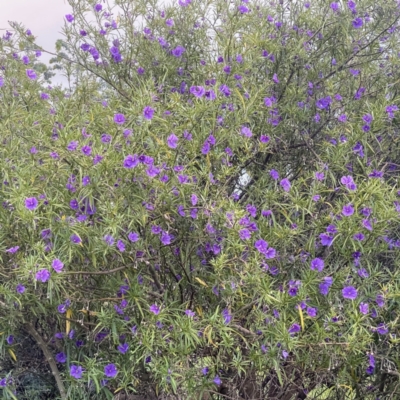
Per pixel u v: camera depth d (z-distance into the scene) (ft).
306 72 10.85
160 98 10.65
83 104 10.63
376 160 9.56
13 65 11.71
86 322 8.36
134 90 10.71
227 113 8.56
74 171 7.71
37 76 11.89
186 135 7.79
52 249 7.16
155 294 8.27
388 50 10.92
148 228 7.72
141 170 7.14
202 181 8.87
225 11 10.65
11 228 7.49
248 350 7.94
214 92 8.02
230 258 7.75
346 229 7.26
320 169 8.61
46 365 10.21
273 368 7.98
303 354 7.59
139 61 11.68
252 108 8.57
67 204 7.55
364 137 8.86
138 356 7.95
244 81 9.47
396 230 9.45
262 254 7.33
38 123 9.52
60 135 7.18
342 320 7.39
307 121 10.75
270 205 8.93
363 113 9.84
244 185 10.69
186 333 6.88
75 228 7.07
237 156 9.85
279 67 10.86
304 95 10.50
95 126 8.82
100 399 8.68
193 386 7.25
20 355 10.02
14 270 7.00
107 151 7.08
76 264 7.94
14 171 7.90
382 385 9.03
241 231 7.20
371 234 7.50
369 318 7.73
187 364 7.20
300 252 8.21
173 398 8.27
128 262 7.97
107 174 7.13
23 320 7.89
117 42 11.62
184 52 11.50
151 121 7.61
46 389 10.01
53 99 11.78
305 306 7.18
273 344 7.16
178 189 7.38
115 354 8.52
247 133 8.18
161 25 11.48
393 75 10.83
